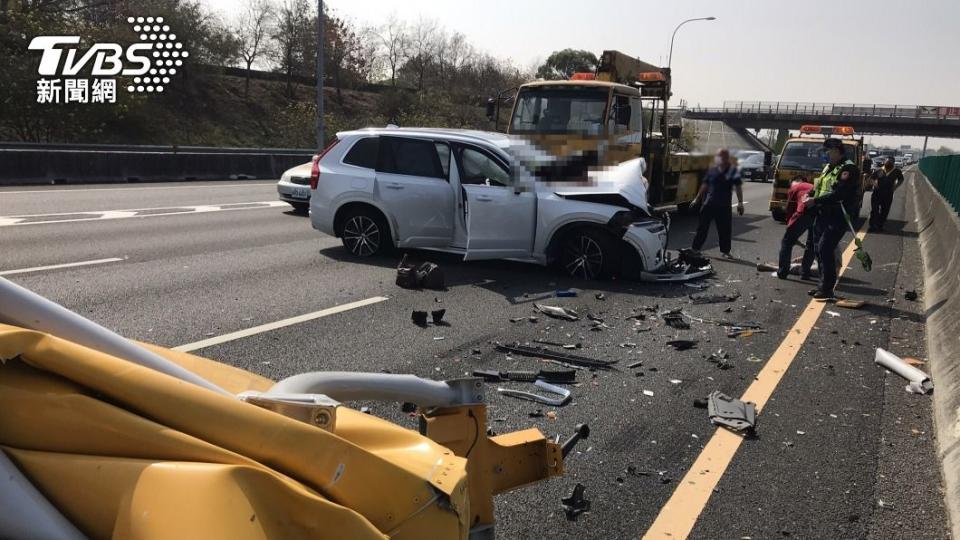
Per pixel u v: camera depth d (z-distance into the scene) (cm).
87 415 141
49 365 142
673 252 1171
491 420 446
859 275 1041
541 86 1262
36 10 2722
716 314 752
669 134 1522
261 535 133
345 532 149
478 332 639
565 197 888
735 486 374
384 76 5238
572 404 481
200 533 127
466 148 909
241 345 562
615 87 1232
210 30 3794
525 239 888
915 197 2823
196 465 137
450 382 235
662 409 478
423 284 806
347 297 745
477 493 234
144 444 140
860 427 459
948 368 529
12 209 1251
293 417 168
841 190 828
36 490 134
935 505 362
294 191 1373
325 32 4488
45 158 1716
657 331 674
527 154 898
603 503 350
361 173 952
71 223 1128
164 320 620
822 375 562
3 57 2562
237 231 1152
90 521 133
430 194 917
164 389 147
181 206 1453
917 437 447
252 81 4309
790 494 368
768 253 1210
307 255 972
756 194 2639
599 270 895
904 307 827
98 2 3122
